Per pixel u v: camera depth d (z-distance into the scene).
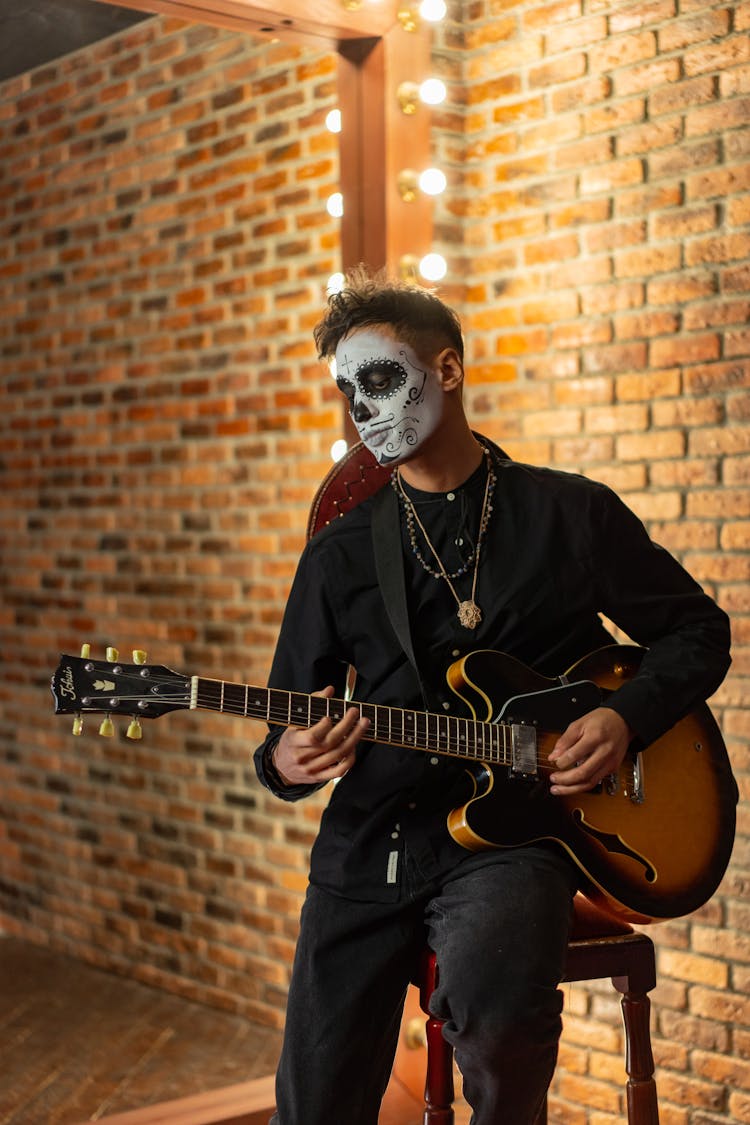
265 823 3.88
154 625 4.23
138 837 4.22
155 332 4.20
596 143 3.16
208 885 4.02
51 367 4.53
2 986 4.09
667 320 3.03
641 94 3.07
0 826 4.69
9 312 4.66
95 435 4.39
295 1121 1.98
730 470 2.92
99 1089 3.31
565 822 2.01
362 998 2.00
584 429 3.20
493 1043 1.80
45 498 4.56
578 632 2.11
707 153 2.94
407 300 2.05
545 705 2.01
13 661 4.64
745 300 2.88
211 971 3.99
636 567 2.11
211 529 4.08
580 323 3.21
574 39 3.20
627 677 2.12
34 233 4.53
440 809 2.02
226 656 4.04
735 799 2.19
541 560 2.06
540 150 3.28
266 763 2.02
